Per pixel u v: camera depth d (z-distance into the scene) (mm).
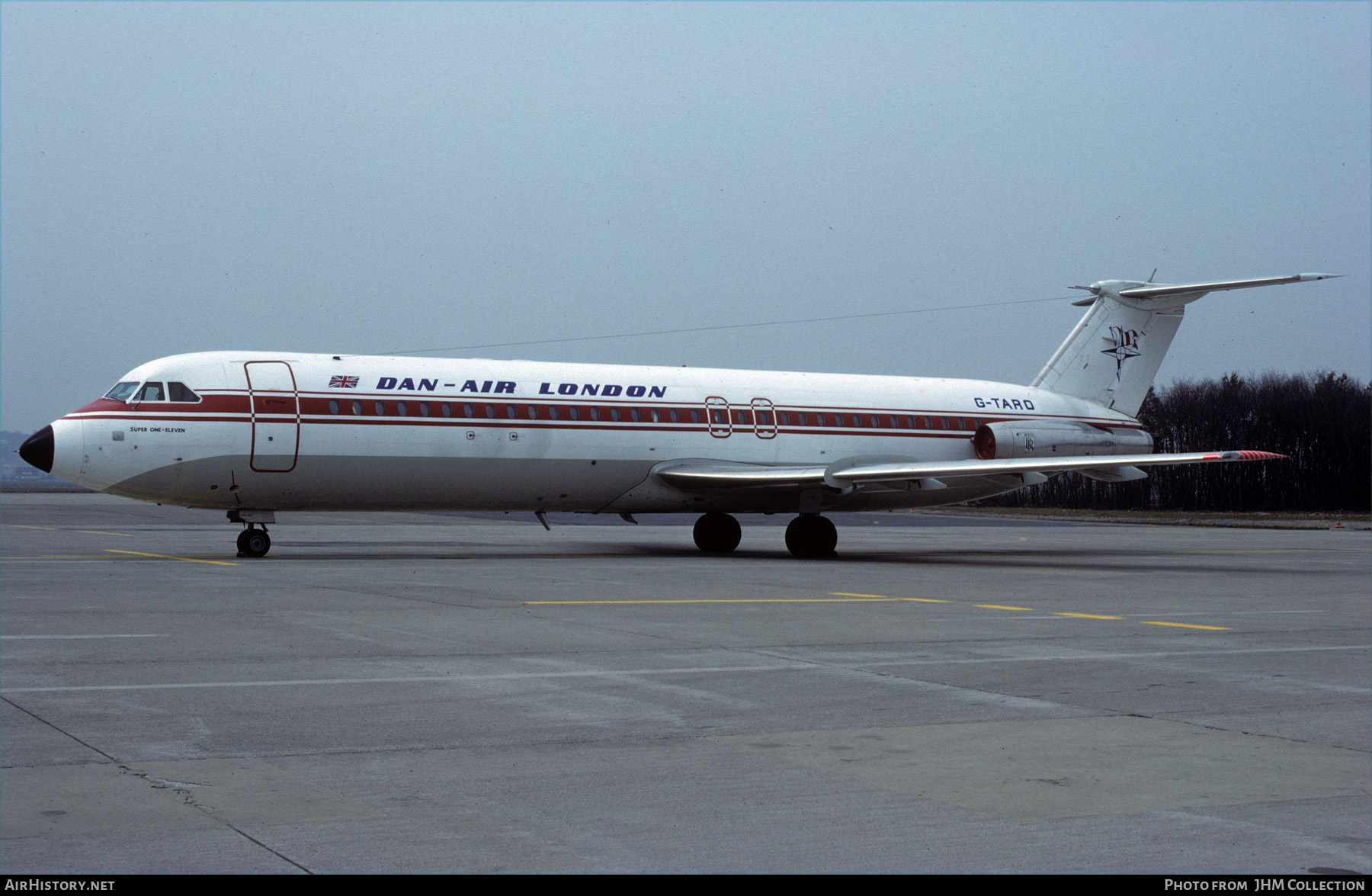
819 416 58406
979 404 62625
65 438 45500
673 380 56000
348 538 69625
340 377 49156
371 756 15875
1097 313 66625
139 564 45062
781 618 31281
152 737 16656
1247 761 16297
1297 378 162000
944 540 78312
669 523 99938
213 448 46688
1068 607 35656
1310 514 149375
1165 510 162125
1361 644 28391
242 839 12359
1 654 23422
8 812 13078
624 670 22734
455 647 25250
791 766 15742
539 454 51812
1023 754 16547
